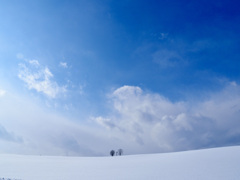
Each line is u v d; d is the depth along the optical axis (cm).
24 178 1614
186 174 1534
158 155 3944
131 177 1586
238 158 2092
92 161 3369
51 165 2659
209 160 2175
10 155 4909
